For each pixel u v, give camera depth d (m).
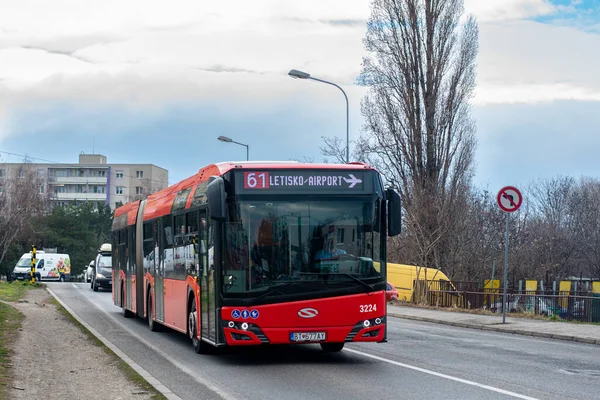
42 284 49.25
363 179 13.59
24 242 91.69
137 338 19.11
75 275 95.75
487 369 12.98
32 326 20.52
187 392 10.86
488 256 40.69
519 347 16.78
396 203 13.62
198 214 15.09
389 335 19.72
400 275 36.38
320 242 13.20
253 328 12.86
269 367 13.42
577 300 23.89
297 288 12.99
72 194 142.62
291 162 13.97
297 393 10.64
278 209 13.23
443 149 42.44
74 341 17.42
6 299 31.59
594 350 16.38
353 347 16.67
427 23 42.97
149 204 21.97
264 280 12.97
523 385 11.20
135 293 23.69
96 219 108.06
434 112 42.44
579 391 10.66
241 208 13.15
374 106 43.56
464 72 42.72
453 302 31.00
